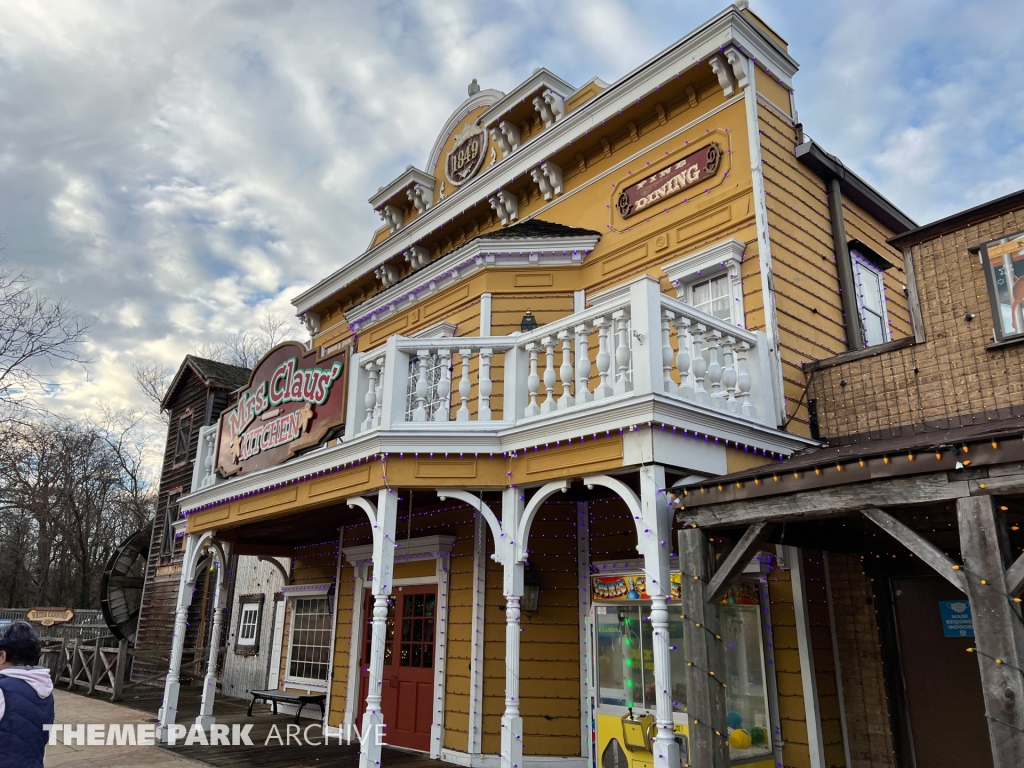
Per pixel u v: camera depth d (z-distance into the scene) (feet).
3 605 113.80
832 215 31.50
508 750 21.04
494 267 33.58
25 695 11.37
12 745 10.99
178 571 63.72
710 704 17.44
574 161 35.81
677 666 22.08
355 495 25.61
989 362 21.36
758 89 29.58
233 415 36.01
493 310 33.01
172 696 33.71
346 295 51.11
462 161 45.01
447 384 24.54
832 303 29.78
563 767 26.20
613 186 33.55
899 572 22.95
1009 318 20.92
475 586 29.43
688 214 29.91
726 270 28.09
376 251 46.37
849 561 24.13
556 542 29.07
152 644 64.39
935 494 14.89
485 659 28.58
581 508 29.12
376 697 22.79
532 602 27.81
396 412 24.32
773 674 23.21
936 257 22.98
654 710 22.03
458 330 34.55
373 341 40.73
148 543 69.15
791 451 23.97
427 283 36.50
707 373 22.40
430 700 30.30
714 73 30.14
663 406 19.39
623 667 23.30
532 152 36.76
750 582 23.88
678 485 19.27
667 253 30.30
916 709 22.02
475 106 45.50
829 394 25.31
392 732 31.73
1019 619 13.25
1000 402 20.95
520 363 24.25
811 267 29.14
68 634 69.10
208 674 37.06
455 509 31.78
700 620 18.13
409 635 32.60
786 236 28.25
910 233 23.35
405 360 25.09
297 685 43.21
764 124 29.14
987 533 13.96
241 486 32.42
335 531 40.14
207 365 71.97
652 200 31.48
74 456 103.65
